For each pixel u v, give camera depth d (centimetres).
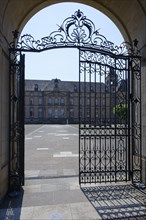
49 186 571
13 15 543
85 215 402
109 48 608
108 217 393
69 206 441
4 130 501
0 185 457
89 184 589
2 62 480
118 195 505
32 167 792
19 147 559
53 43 574
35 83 8319
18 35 607
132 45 641
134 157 632
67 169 761
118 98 637
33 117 7938
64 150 1205
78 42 584
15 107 589
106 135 634
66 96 8012
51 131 3081
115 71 624
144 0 522
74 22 582
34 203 458
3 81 491
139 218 391
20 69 561
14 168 580
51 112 7962
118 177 656
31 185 579
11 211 418
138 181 605
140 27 584
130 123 636
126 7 582
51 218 388
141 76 596
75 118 7894
